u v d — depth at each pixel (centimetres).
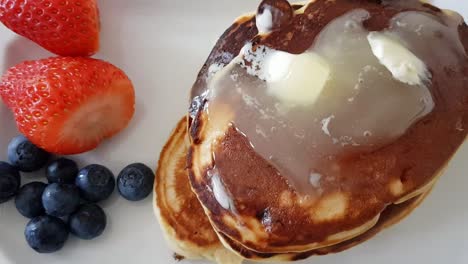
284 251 17
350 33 18
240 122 17
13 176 20
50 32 20
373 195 17
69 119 19
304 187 17
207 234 19
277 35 18
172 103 22
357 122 17
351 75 17
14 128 21
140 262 20
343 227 17
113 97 20
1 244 19
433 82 17
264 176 17
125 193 20
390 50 17
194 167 18
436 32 18
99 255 20
